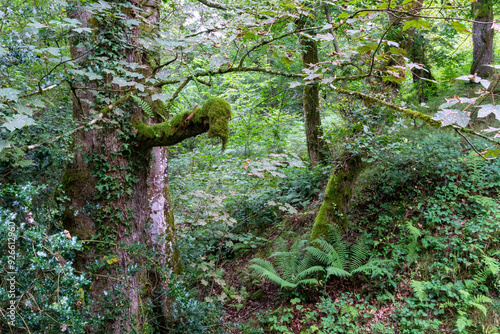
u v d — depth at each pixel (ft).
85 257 9.45
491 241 13.79
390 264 14.29
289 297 15.10
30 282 6.25
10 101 5.15
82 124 8.14
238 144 25.44
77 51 8.82
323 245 14.97
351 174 16.48
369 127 15.26
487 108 3.33
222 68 9.92
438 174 17.11
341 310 13.37
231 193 18.60
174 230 15.05
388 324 12.64
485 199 14.88
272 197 21.81
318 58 22.61
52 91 7.70
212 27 8.46
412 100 25.27
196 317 12.34
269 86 25.38
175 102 17.84
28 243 6.32
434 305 12.65
